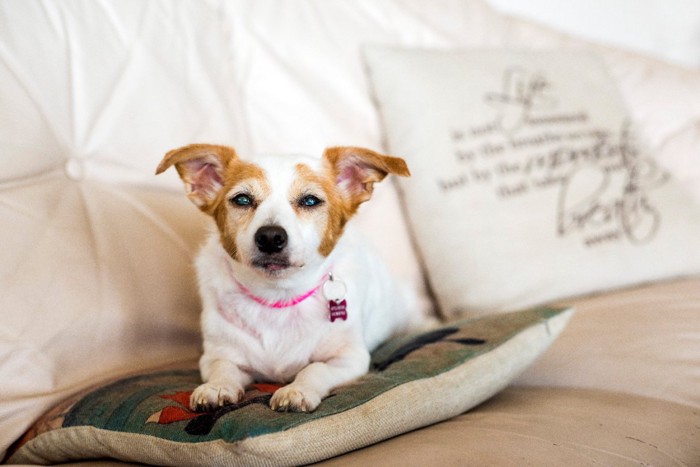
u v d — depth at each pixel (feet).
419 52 7.13
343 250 4.84
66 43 5.16
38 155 4.70
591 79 7.59
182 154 4.44
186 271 5.43
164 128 5.65
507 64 7.30
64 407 4.05
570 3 9.74
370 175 4.83
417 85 6.84
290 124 6.71
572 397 4.31
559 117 7.12
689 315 5.23
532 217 6.50
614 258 6.46
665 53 9.93
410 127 6.75
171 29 6.01
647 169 7.11
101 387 4.15
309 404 3.48
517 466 3.00
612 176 6.91
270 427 3.11
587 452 3.29
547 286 6.27
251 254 4.25
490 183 6.57
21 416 4.03
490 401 4.42
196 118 5.95
